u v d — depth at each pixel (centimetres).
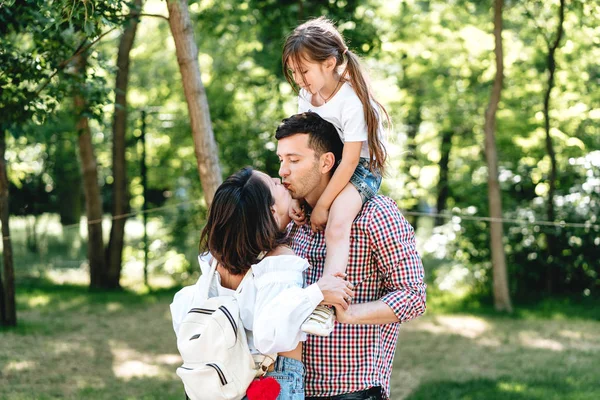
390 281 227
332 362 226
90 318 897
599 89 1059
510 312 968
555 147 1116
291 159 233
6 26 515
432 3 1101
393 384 630
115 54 1360
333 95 241
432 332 849
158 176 1341
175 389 605
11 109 516
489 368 684
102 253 1155
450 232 1123
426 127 1336
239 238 216
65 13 366
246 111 1254
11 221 1883
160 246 1302
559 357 731
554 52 1001
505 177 1133
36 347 734
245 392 211
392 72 1290
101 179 1608
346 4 922
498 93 941
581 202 1098
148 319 903
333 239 224
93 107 560
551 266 1099
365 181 235
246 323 216
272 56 1072
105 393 584
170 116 1296
